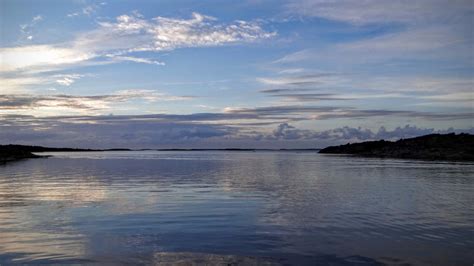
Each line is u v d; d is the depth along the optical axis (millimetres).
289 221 17375
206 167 67625
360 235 14695
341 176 44000
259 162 91750
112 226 16359
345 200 23891
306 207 21219
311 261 11664
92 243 13609
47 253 12453
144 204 22547
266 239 14125
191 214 19156
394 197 25266
